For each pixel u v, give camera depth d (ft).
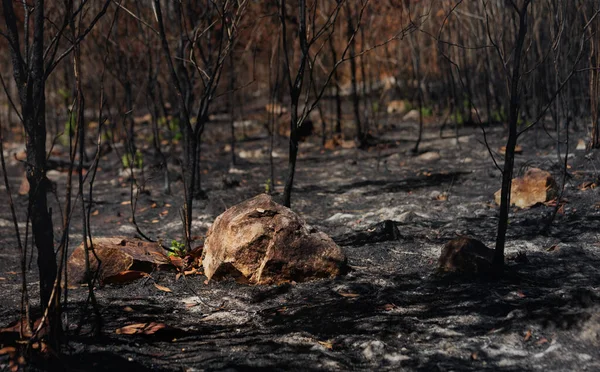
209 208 20.59
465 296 11.63
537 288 11.80
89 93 43.60
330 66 35.14
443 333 10.28
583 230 15.23
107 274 13.47
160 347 10.26
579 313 10.16
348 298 11.98
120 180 26.68
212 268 13.33
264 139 34.99
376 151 29.68
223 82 44.68
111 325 11.18
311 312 11.48
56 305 9.21
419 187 22.02
